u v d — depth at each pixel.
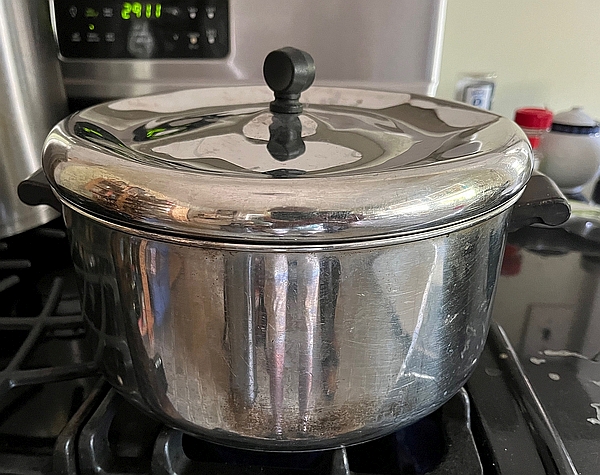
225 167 0.31
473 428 0.40
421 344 0.32
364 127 0.39
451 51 0.80
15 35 0.54
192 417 0.34
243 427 0.33
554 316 0.53
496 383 0.43
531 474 0.35
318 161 0.32
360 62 0.66
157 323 0.31
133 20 0.64
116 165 0.29
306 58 0.37
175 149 0.34
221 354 0.31
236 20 0.64
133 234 0.29
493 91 0.77
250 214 0.26
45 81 0.58
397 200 0.27
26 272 0.59
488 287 0.35
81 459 0.35
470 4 0.77
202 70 0.66
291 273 0.28
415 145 0.35
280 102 0.38
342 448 0.35
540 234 0.69
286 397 0.32
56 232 0.62
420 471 0.37
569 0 0.77
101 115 0.41
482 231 0.31
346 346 0.30
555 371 0.45
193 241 0.27
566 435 0.39
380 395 0.33
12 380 0.41
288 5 0.63
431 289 0.31
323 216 0.26
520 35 0.79
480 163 0.30
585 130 0.75
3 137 0.54
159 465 0.35
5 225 0.57
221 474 0.36
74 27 0.64
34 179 0.40
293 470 0.37
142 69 0.66
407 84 0.66
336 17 0.64
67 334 0.50
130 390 0.36
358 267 0.28
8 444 0.38
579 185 0.78
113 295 0.33
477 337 0.36
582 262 0.64
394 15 0.64
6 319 0.48
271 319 0.29
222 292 0.29
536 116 0.72
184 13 0.64
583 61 0.80
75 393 0.43
